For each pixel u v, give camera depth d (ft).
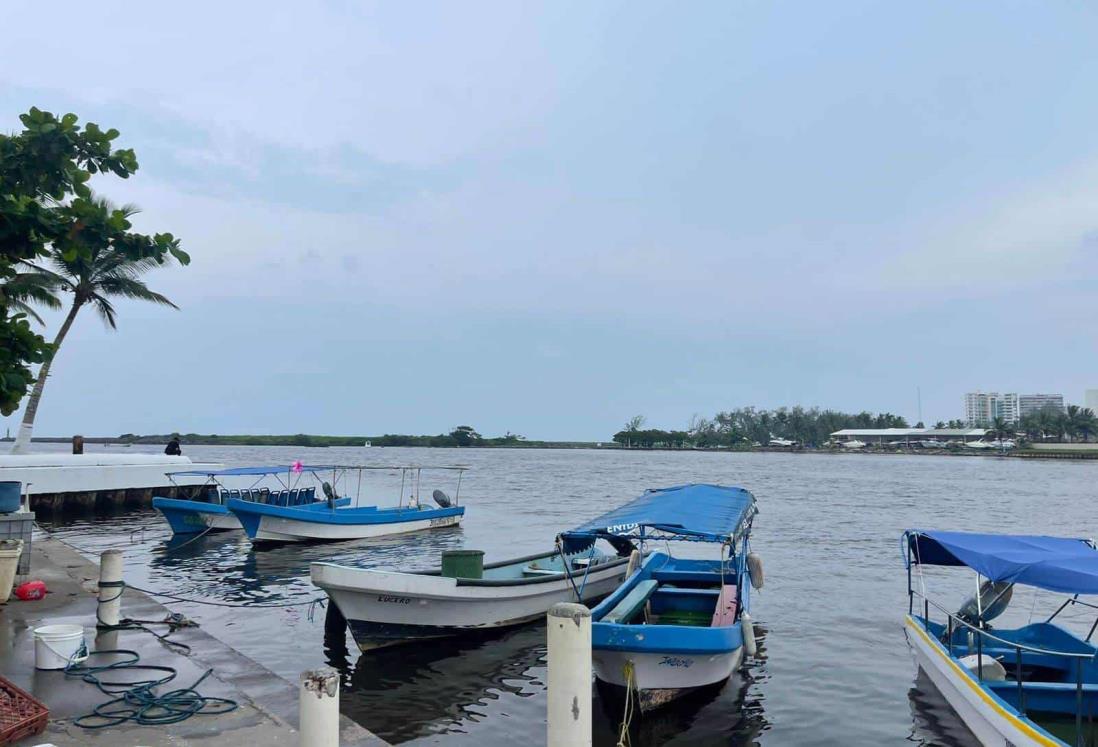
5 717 23.39
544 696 39.55
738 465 404.77
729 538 40.91
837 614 59.31
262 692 28.32
